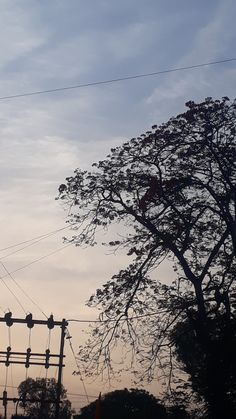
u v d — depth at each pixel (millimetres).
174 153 27719
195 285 26953
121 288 27734
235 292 27344
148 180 27641
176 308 27391
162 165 27859
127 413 43625
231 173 27344
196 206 27688
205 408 27688
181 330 27375
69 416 63469
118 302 27734
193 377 27422
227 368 26797
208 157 27453
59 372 36969
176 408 27734
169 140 27562
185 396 27562
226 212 27109
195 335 27328
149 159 27812
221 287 27000
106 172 28234
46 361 36500
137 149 27922
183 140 27562
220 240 27281
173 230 27453
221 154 27281
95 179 28328
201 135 27406
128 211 27938
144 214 27625
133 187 27875
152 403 42125
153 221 27641
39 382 47281
